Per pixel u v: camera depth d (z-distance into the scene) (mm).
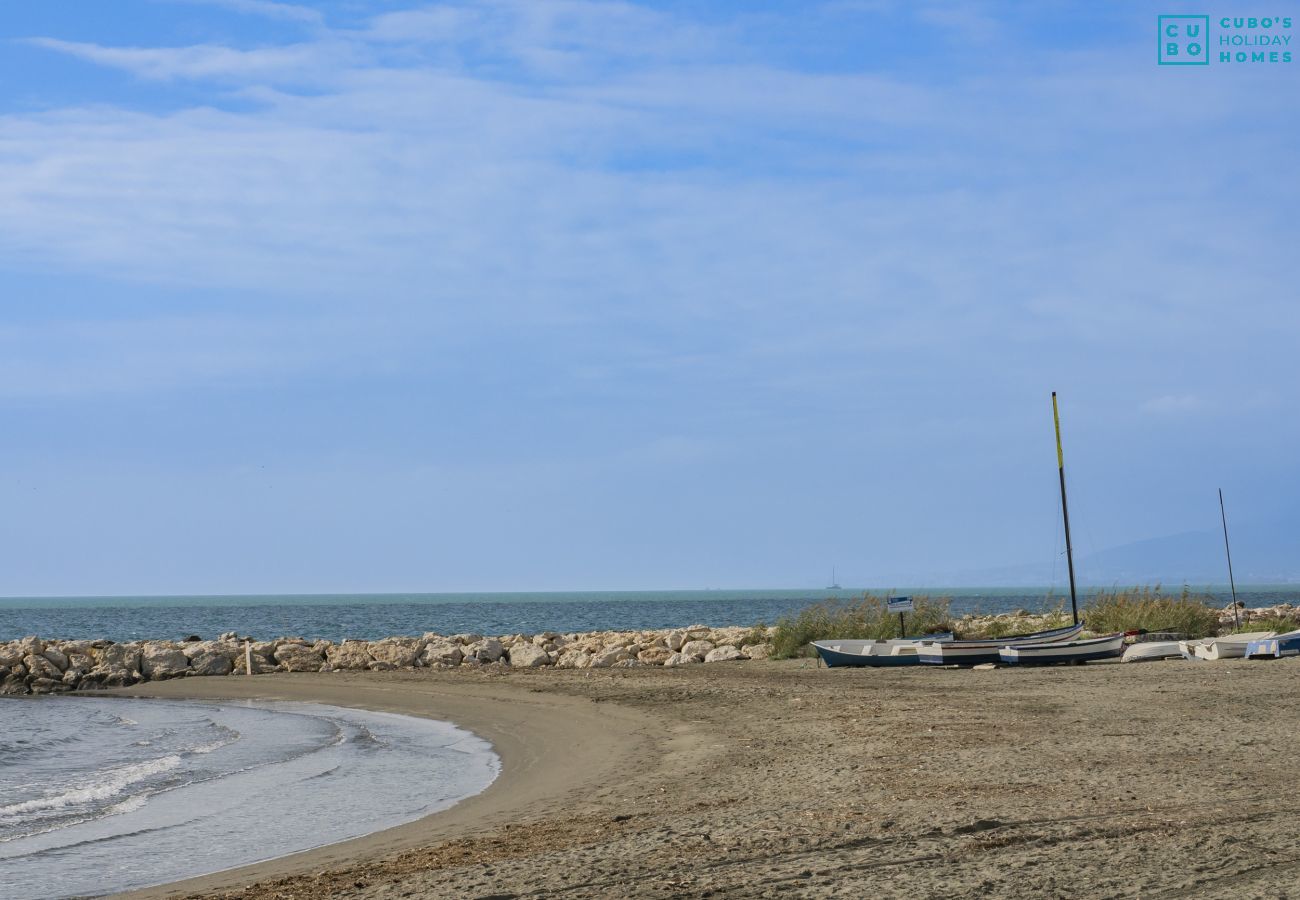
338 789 18078
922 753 16391
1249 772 13734
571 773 18016
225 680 41906
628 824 12711
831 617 40938
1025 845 10320
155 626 109000
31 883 12141
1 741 27047
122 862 13094
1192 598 40750
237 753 23156
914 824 11359
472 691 32875
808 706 23516
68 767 22391
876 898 8797
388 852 12547
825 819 11922
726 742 19422
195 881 11836
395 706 31328
